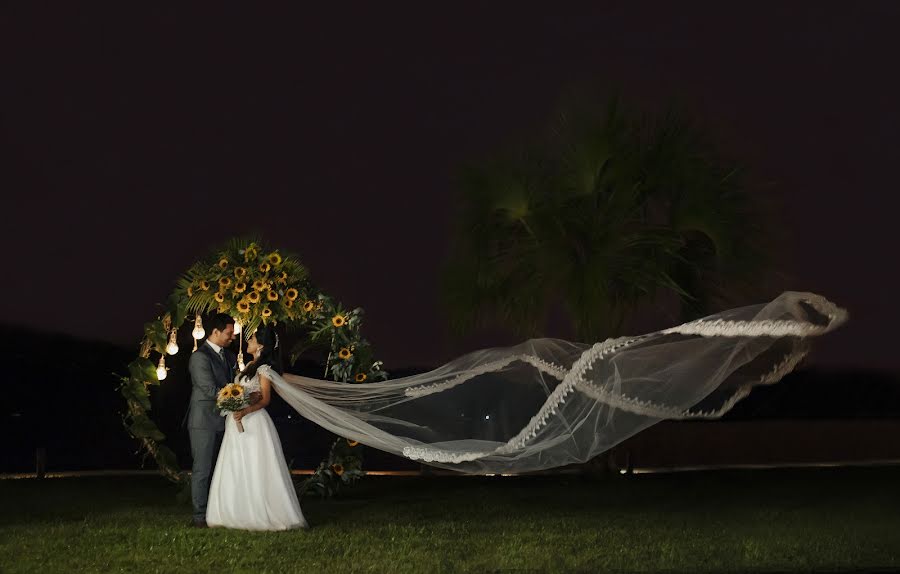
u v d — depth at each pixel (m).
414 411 9.73
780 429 19.73
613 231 14.73
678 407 8.25
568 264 14.82
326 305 12.16
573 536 9.27
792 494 12.82
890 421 20.50
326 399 10.21
